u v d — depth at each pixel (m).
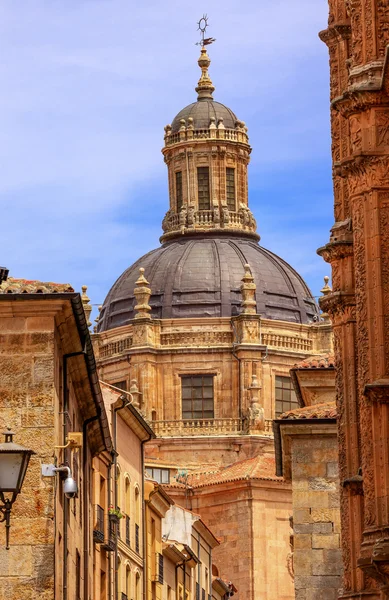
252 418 135.00
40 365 39.88
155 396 136.62
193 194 146.50
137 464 74.38
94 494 58.97
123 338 139.25
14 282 42.72
